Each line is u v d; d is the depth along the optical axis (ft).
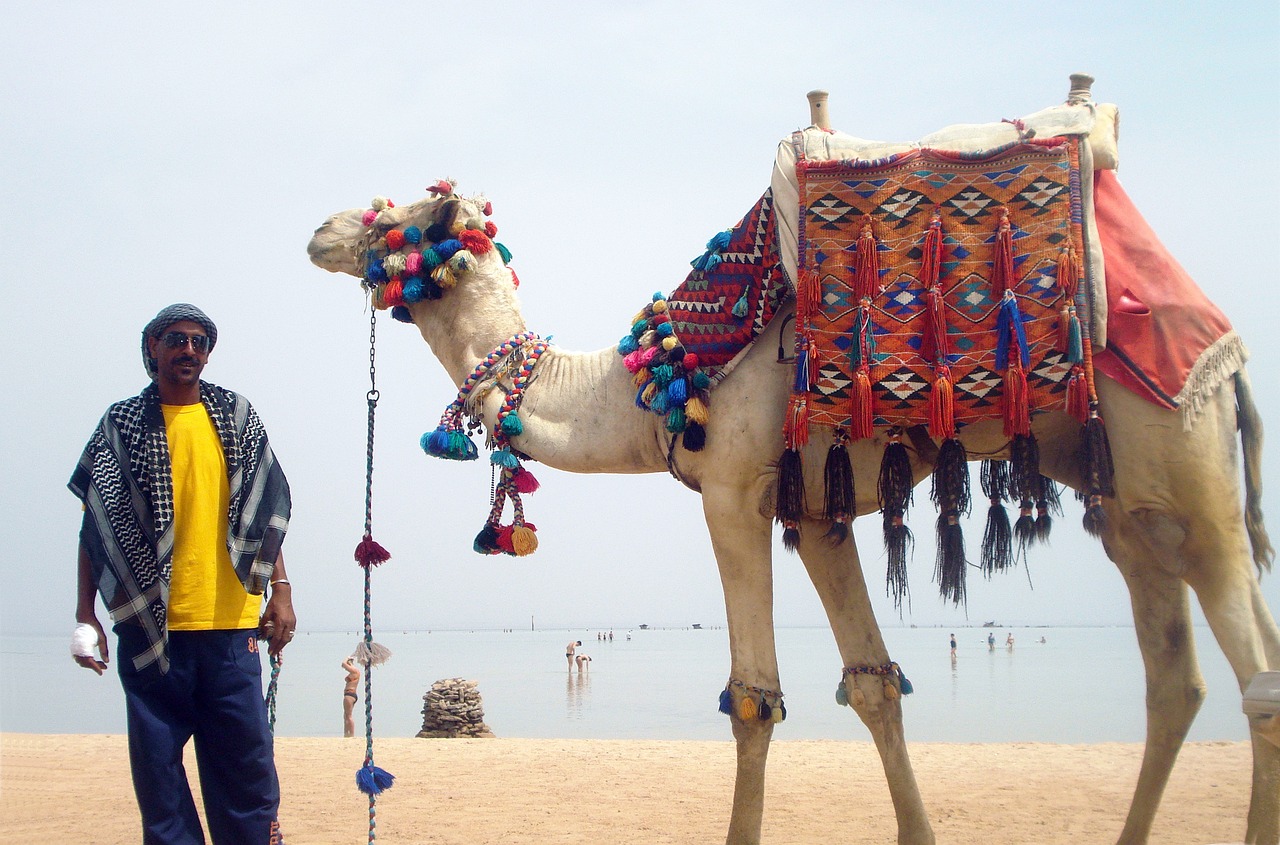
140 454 14.33
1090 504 14.40
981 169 15.12
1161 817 18.67
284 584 15.40
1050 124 15.19
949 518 15.12
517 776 26.63
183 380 14.69
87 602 14.55
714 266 16.78
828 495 15.47
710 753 30.32
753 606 16.29
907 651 267.80
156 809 13.91
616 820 21.11
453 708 51.70
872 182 15.40
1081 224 14.80
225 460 14.80
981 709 64.64
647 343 17.22
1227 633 14.47
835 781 25.21
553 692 132.87
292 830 20.59
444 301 19.57
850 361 15.20
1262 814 14.11
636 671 201.26
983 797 22.66
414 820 21.39
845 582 17.10
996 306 14.88
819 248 15.46
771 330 16.63
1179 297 14.70
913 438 16.35
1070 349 14.51
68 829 21.16
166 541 14.15
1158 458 14.49
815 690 109.09
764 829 20.06
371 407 17.72
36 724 73.92
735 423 16.43
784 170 16.02
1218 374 14.58
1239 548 14.58
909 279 15.15
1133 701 68.28
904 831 16.53
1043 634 554.87
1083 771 25.76
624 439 17.83
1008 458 15.40
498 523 18.75
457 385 19.40
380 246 19.92
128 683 14.14
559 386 18.43
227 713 14.40
